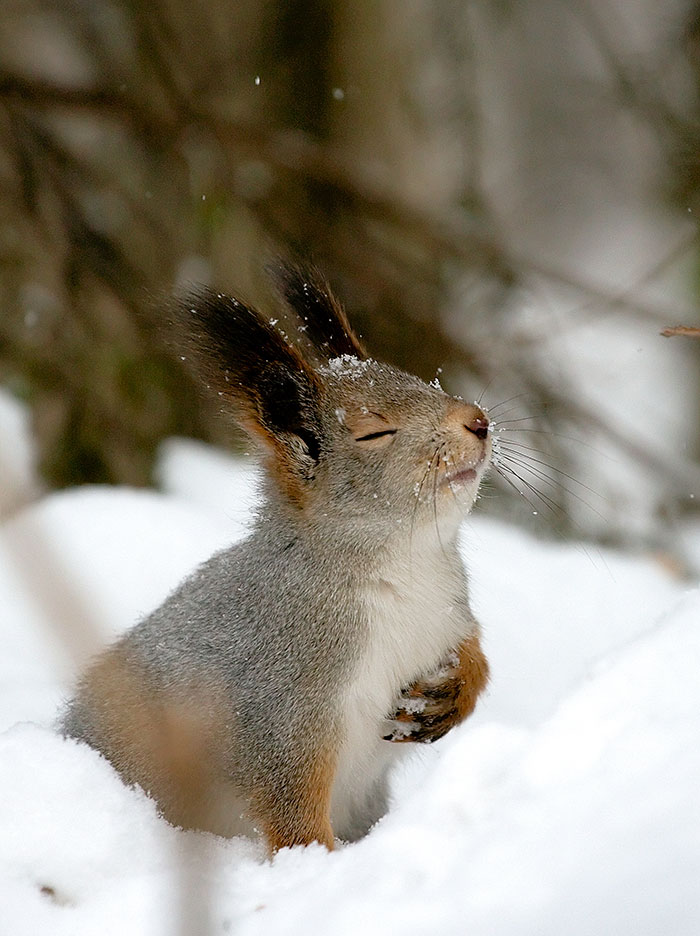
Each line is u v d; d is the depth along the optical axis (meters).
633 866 4.30
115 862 6.19
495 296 17.97
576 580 11.71
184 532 11.73
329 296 8.93
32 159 16.95
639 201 21.33
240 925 4.86
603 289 18.44
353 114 18.94
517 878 4.47
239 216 17.34
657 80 17.78
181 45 17.86
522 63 21.69
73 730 8.10
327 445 7.96
